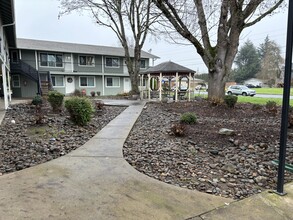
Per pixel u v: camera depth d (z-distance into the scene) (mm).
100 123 7047
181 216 2156
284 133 2436
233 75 58531
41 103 10516
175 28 9125
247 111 9055
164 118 7895
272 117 8039
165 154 4055
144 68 25172
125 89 24641
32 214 2129
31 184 2773
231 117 8008
